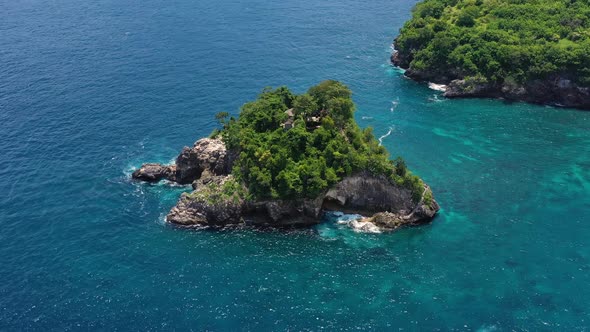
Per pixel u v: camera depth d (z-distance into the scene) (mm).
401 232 132250
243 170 136625
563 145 168750
